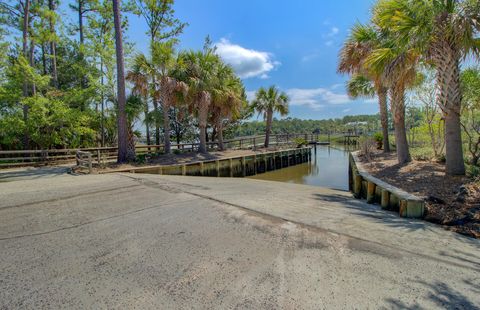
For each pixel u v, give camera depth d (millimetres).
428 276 2170
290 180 11781
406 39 5426
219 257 2527
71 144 14227
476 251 2646
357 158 10336
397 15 5359
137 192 5477
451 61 5055
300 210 4270
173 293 1968
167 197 5020
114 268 2350
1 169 9984
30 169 9883
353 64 8539
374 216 4008
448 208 3762
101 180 6992
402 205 3938
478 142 6129
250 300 1866
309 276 2170
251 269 2295
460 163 5105
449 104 5098
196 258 2516
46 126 12234
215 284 2076
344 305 1804
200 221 3592
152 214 3924
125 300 1888
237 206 4359
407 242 2875
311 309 1764
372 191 5230
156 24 17406
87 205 4430
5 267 2377
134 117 12234
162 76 12531
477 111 7277
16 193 5301
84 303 1856
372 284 2055
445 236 3066
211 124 18938
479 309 1765
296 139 23516
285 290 1979
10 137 12133
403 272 2232
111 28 16953
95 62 13969
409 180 5438
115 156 14203
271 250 2666
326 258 2484
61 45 16562
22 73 11539
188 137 21312
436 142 9211
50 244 2867
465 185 4320
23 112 12188
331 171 14492
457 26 4609
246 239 2951
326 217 3854
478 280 2115
